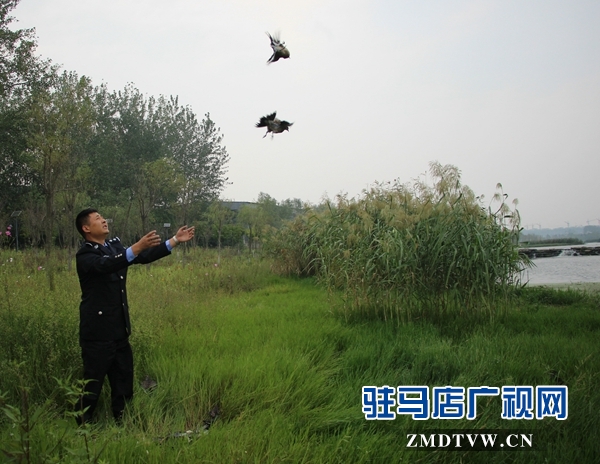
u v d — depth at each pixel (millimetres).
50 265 9414
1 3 17984
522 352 5480
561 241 52000
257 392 4113
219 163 36156
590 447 3367
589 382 4316
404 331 6668
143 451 3102
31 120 10867
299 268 15180
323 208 13883
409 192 8469
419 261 7477
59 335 4777
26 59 18641
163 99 34906
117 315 3967
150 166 18938
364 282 7707
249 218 25156
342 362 5254
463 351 5523
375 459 3152
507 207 7785
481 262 7250
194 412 3953
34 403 3664
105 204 25891
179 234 4020
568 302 10086
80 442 3070
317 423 3717
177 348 5551
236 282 12875
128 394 4070
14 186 19891
